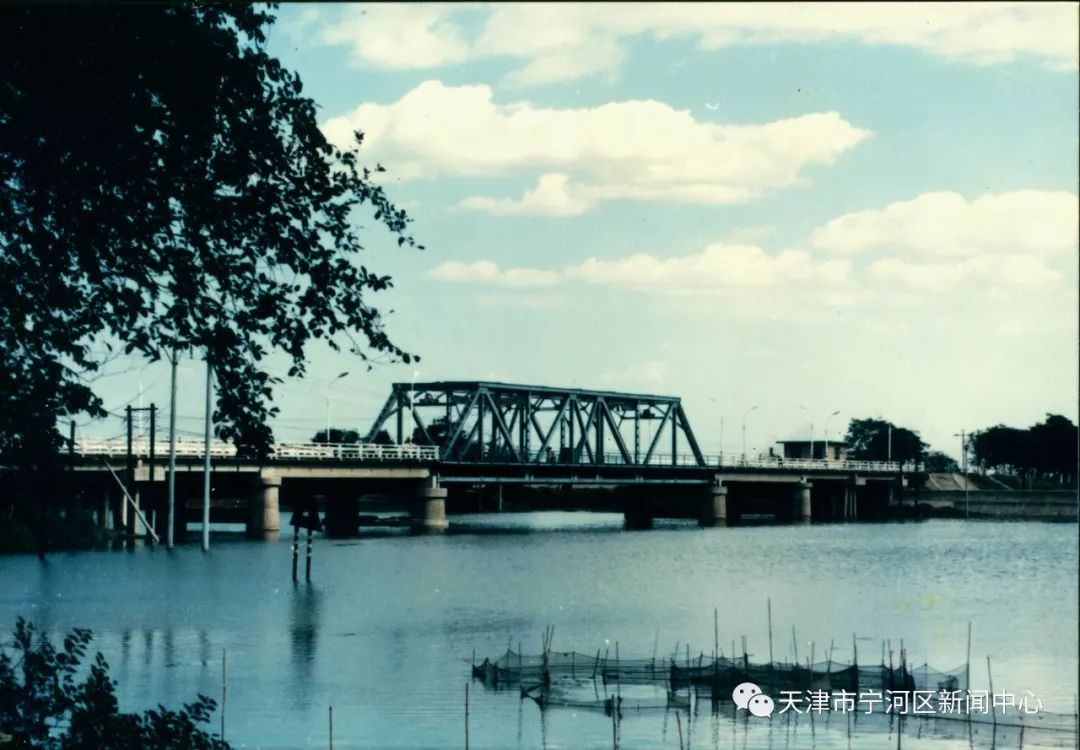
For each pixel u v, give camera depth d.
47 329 17.95
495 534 153.25
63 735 17.86
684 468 175.88
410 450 140.75
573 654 45.38
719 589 84.94
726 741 33.56
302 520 80.12
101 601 65.50
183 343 18.66
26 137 17.19
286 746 32.31
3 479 18.64
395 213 18.97
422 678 42.75
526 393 159.00
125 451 103.12
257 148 18.06
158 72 17.33
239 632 55.25
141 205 18.06
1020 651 53.97
